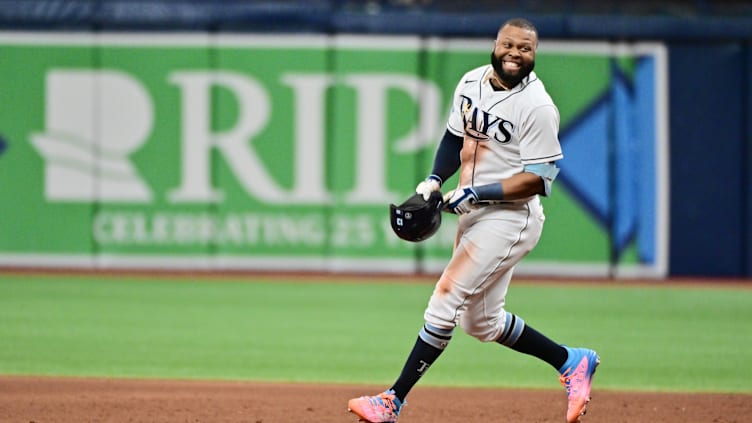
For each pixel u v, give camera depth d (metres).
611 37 60.28
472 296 21.20
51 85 60.19
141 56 60.25
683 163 61.03
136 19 59.94
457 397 27.66
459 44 60.19
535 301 50.81
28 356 34.09
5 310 44.94
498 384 30.55
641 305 49.88
